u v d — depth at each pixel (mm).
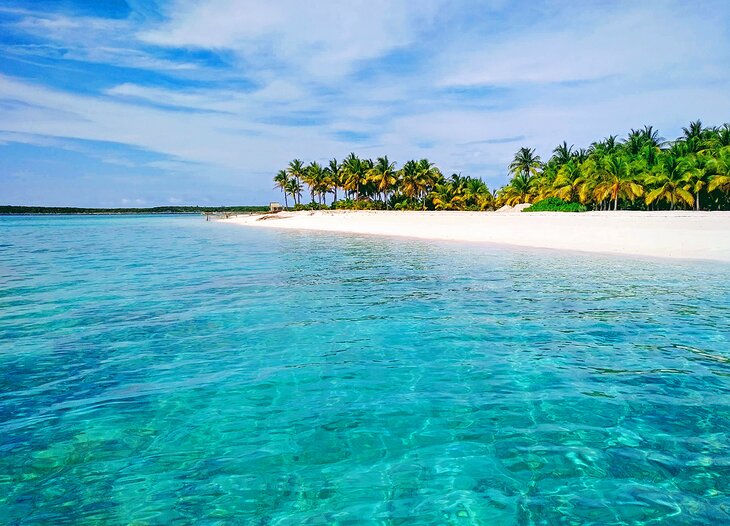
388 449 5344
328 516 4215
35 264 22406
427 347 8977
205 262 23203
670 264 19578
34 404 6570
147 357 8492
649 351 8625
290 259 24422
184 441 5570
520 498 4434
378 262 22484
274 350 8867
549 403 6449
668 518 4109
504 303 12820
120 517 4215
